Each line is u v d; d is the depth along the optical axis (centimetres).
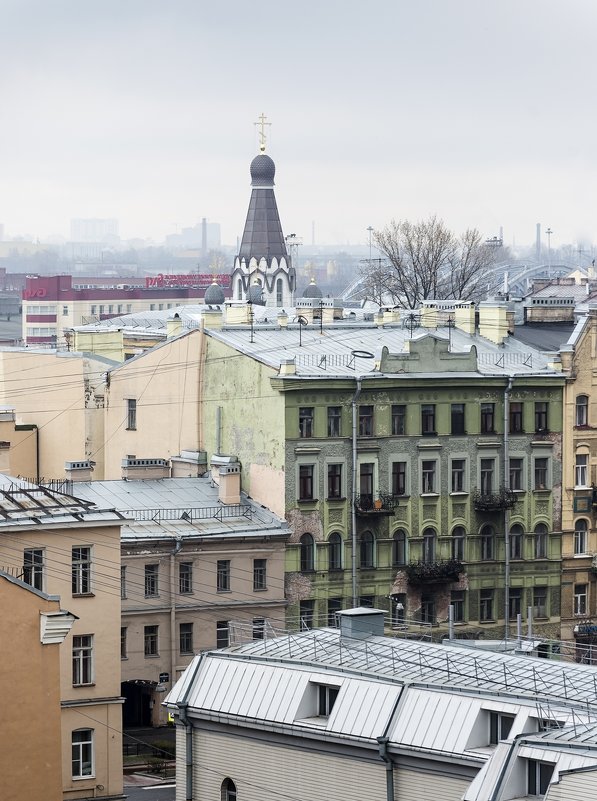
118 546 10362
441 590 13400
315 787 7681
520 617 13075
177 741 8212
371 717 7500
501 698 7231
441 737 7256
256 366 13150
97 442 15262
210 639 12406
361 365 13388
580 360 13900
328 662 7981
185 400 13888
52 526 10112
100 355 16162
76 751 10294
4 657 7381
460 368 13512
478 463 13575
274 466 12950
